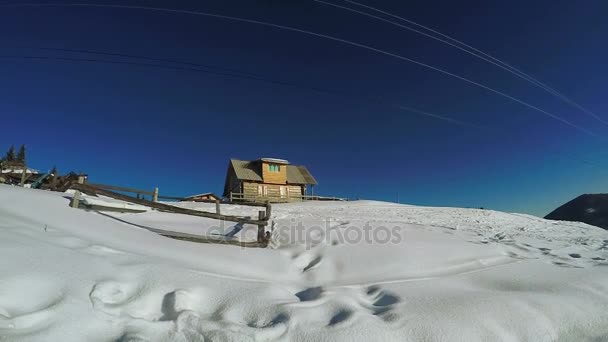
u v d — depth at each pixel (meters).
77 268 4.00
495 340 3.78
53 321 2.97
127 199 7.36
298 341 3.39
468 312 4.25
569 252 8.83
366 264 6.54
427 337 3.70
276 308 3.96
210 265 5.60
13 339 2.65
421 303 4.54
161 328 3.22
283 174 37.94
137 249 5.64
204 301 4.04
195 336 3.17
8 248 4.07
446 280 5.88
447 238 8.93
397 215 19.73
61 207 7.64
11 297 3.15
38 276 3.59
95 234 6.05
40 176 13.23
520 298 4.82
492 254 7.80
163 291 3.99
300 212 17.89
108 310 3.36
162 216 9.78
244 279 4.98
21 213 6.45
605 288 5.53
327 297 4.56
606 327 4.30
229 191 40.47
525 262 7.30
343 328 3.64
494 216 22.34
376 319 3.95
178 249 6.20
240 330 3.31
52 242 4.77
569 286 5.56
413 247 7.61
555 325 4.22
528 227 16.44
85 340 2.88
